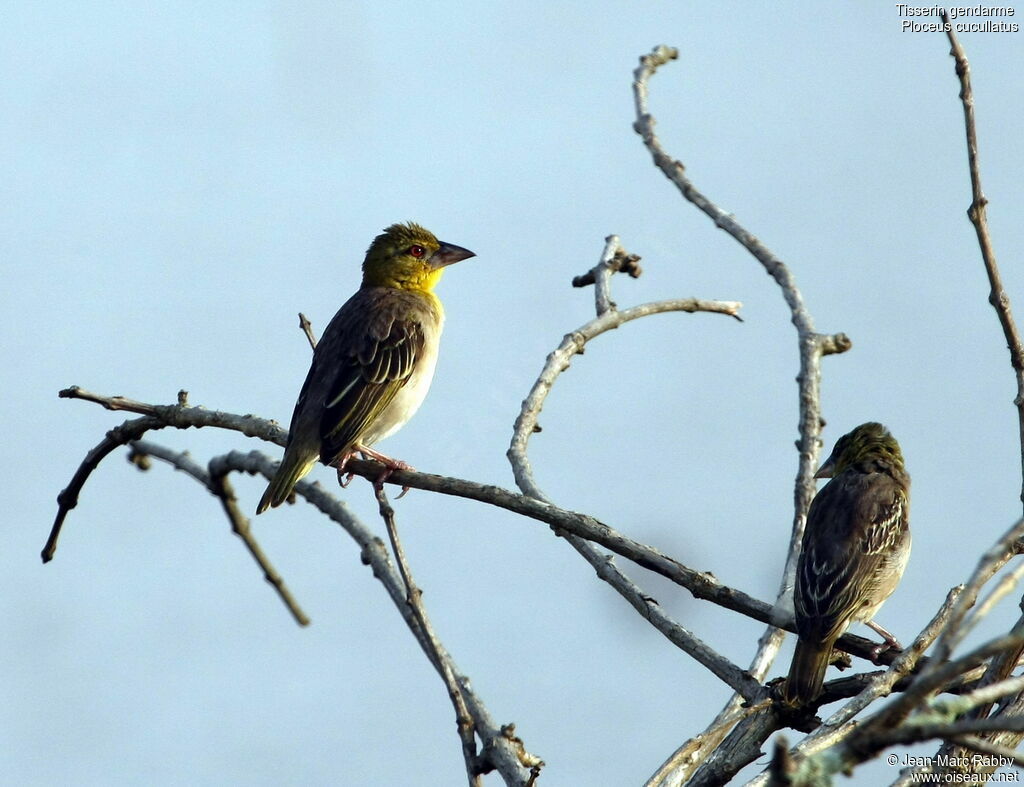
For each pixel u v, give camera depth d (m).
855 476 11.62
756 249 12.43
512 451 11.28
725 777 8.34
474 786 7.36
